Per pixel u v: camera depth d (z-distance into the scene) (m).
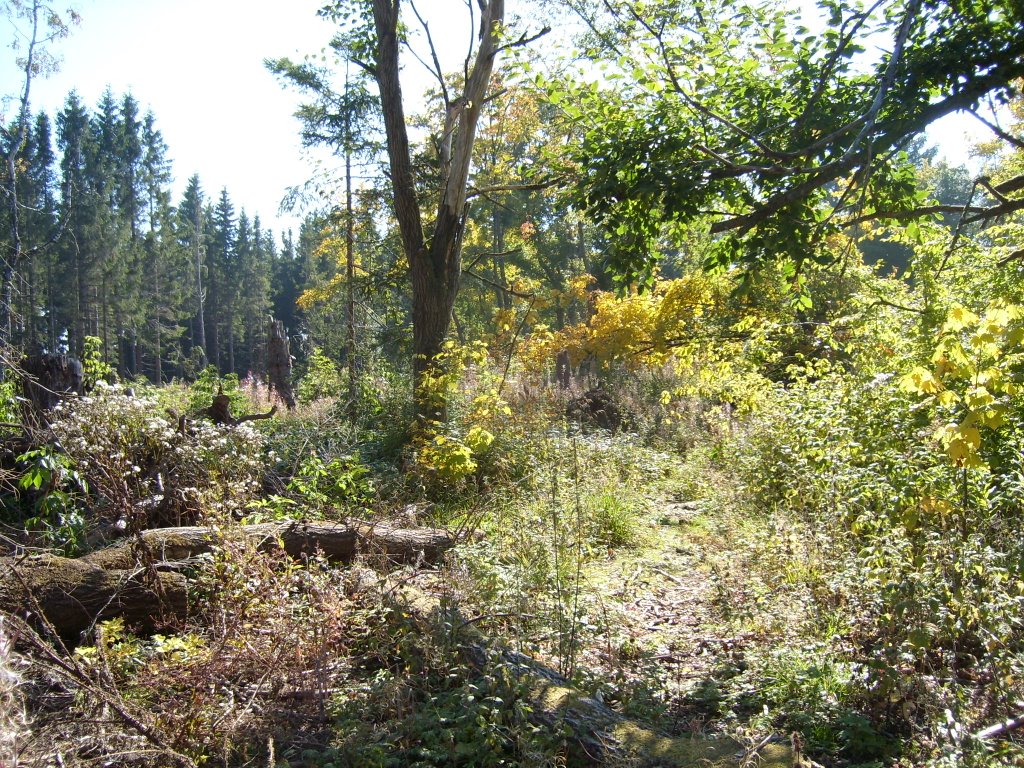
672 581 6.40
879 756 3.55
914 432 5.25
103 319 47.53
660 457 11.71
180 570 5.23
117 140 51.59
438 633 4.27
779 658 4.32
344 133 18.19
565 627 4.67
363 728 3.60
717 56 6.02
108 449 6.51
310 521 6.64
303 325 56.31
